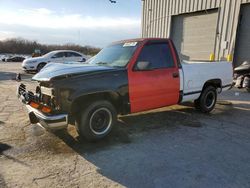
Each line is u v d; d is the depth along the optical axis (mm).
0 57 43188
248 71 9906
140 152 3910
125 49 4926
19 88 4785
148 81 4695
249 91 9844
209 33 13719
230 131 5000
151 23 18250
